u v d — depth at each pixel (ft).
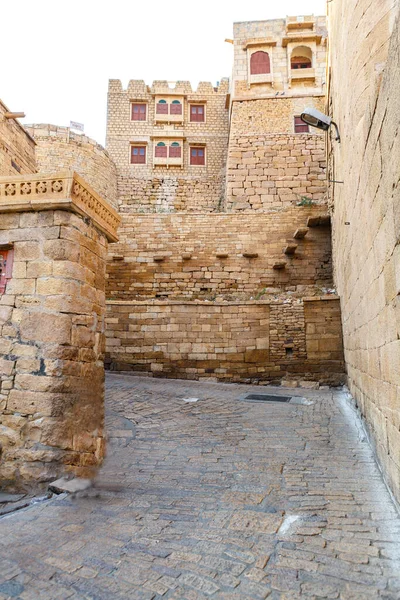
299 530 10.29
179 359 41.47
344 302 32.71
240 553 9.15
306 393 34.22
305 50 70.13
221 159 88.53
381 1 16.81
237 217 53.98
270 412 25.93
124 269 53.93
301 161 63.41
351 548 9.35
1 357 13.89
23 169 40.24
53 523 10.56
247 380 40.16
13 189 14.43
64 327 13.66
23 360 13.70
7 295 14.19
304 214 53.11
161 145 88.17
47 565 8.54
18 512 11.24
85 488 12.98
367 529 10.30
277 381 39.50
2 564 8.52
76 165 73.26
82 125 82.64
